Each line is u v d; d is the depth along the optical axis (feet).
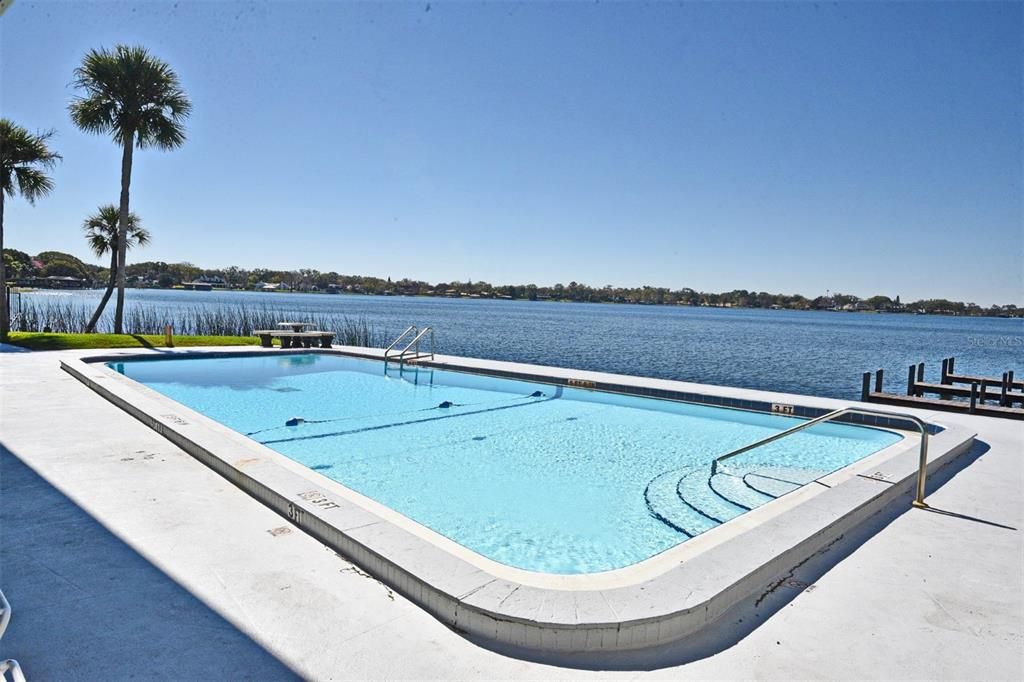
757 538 11.35
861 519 13.61
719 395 30.12
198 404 31.58
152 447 18.02
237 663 7.78
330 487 14.32
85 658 7.79
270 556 10.91
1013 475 17.85
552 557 13.98
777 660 8.23
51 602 9.14
